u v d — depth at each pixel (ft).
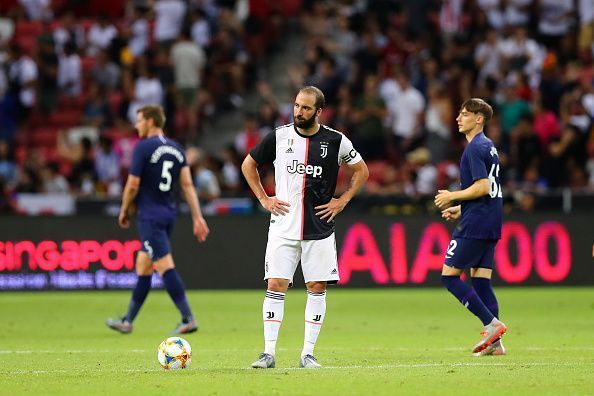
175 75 320.70
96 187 281.54
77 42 360.28
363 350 140.26
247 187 269.03
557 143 283.38
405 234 239.30
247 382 104.53
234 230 240.53
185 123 314.35
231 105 331.57
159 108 163.84
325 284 118.83
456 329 171.63
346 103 298.15
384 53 322.75
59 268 236.43
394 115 300.81
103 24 359.46
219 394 97.50
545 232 239.71
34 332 169.37
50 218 236.63
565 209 250.37
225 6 352.90
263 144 117.70
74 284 236.63
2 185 275.39
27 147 329.31
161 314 200.64
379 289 238.68
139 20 352.69
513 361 124.67
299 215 116.78
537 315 194.49
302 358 118.42
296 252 117.70
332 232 117.91
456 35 334.85
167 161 162.30
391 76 313.94
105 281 236.84
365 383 103.81
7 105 327.06
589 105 305.32
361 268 239.09
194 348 144.46
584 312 199.62
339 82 311.68
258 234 240.94
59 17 378.32
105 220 236.84
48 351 140.77
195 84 321.32
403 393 98.02
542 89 304.50
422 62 320.09
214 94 331.77
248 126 295.48
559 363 121.39
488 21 332.60
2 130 326.44
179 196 246.47
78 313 201.46
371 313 199.93
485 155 132.26
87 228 236.63
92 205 257.96
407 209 252.21
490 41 319.27
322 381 104.99
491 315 132.16
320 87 310.45
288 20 365.40
